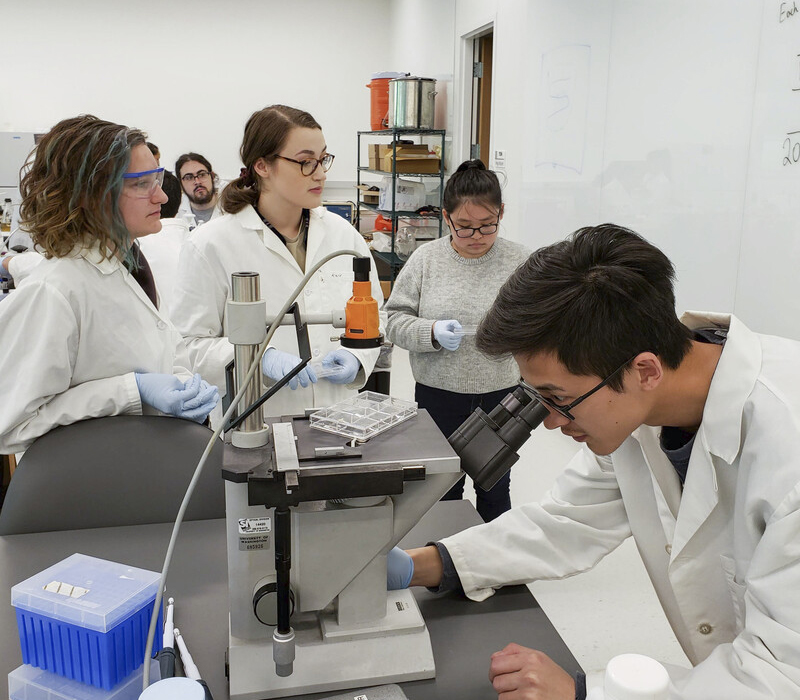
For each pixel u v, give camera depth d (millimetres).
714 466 929
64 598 861
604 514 1155
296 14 6980
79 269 1517
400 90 5363
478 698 899
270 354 1683
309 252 2029
